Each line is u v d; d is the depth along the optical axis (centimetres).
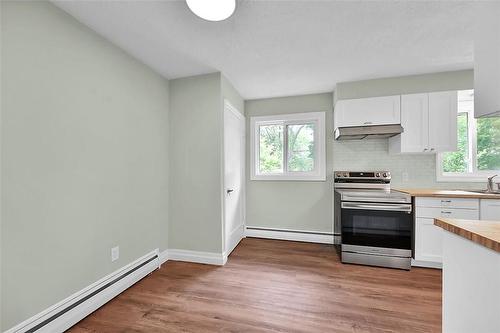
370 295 194
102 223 184
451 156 293
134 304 183
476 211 224
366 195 252
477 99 109
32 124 135
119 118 201
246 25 175
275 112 348
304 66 245
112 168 193
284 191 346
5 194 123
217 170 258
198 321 162
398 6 155
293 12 160
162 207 261
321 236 331
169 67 244
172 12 159
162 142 262
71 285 158
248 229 360
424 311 172
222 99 262
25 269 132
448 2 150
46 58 143
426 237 238
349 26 177
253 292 199
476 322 85
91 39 175
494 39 100
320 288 205
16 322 128
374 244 251
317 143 336
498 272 75
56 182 149
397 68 249
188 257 266
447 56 224
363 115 275
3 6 122
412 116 262
